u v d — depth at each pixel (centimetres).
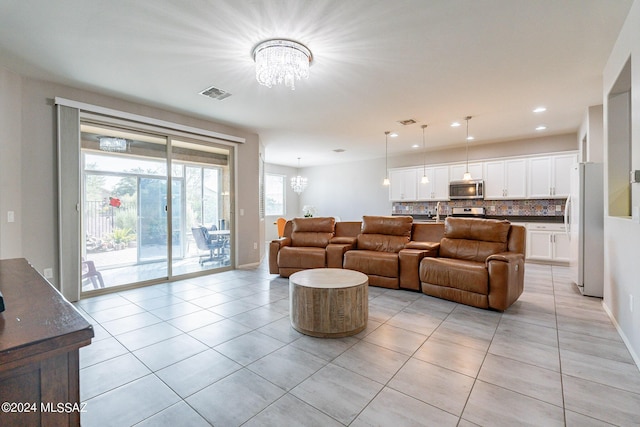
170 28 230
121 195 399
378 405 164
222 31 234
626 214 283
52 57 274
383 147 689
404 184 749
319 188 972
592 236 358
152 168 426
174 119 436
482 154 655
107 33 236
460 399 169
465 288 327
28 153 315
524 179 589
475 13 213
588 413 157
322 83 333
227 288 403
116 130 394
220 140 500
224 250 522
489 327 271
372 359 215
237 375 195
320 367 204
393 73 309
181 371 199
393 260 393
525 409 160
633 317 216
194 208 476
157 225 432
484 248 361
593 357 215
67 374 67
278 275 482
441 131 546
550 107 415
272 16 216
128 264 406
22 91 311
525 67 297
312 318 253
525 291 384
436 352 225
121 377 192
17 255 306
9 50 261
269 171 943
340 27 229
